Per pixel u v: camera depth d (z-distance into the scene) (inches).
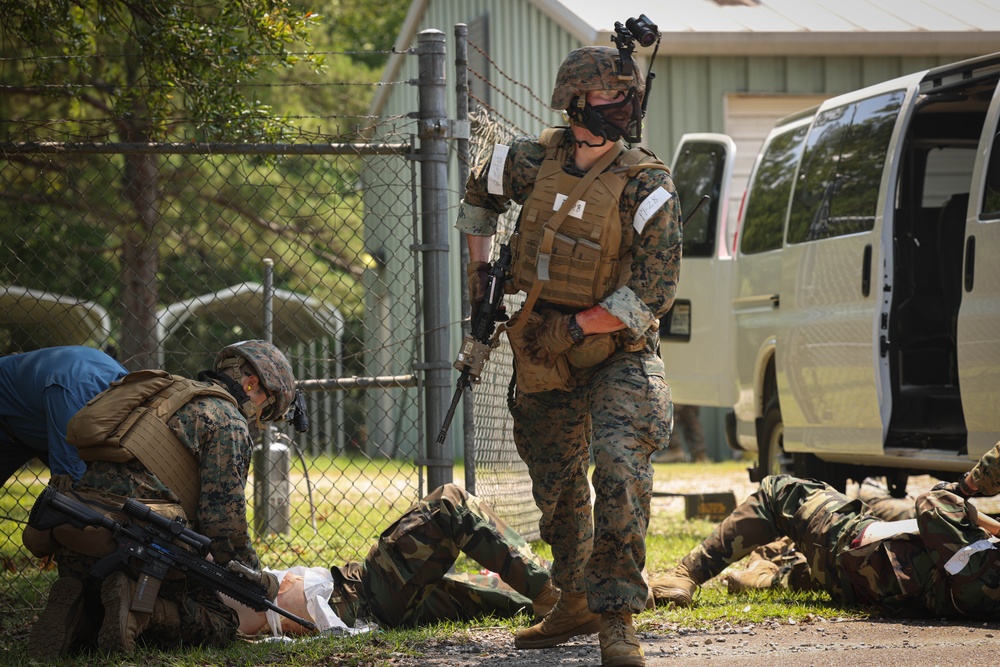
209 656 474.6
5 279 1449.3
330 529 929.5
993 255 666.2
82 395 533.0
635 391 439.8
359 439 1978.3
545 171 456.8
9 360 557.9
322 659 477.4
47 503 458.6
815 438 837.2
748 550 609.3
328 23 3029.0
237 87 813.9
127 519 472.1
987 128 692.7
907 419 790.5
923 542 547.2
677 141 1606.8
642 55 1599.4
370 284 2149.4
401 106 2251.5
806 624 539.2
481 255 490.0
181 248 2012.8
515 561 545.6
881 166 783.1
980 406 677.3
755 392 928.9
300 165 2107.5
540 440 483.8
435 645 508.1
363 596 564.7
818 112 904.9
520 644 499.8
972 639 488.7
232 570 485.7
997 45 1603.1
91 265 1798.7
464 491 558.3
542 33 1715.1
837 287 805.9
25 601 622.8
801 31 1568.7
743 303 949.2
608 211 441.7
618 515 423.5
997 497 992.9
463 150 699.4
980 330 673.0
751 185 983.0
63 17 805.9
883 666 430.0
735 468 1450.5
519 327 459.5
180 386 491.5
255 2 793.6
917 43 1593.3
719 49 1579.7
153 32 786.2
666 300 442.3
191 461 487.2
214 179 1934.1
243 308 1744.6
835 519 587.2
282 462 881.5
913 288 842.2
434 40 690.8
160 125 804.0
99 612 503.5
